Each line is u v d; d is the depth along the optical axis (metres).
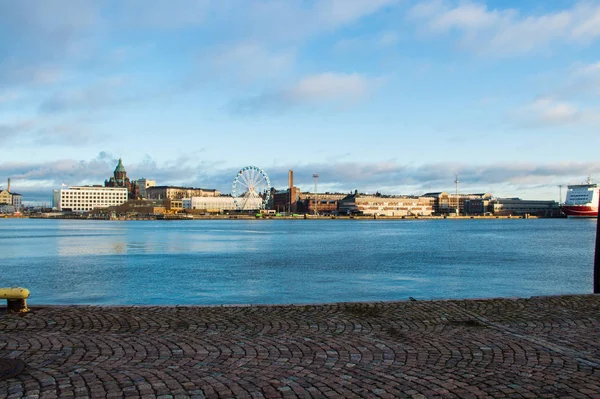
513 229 160.62
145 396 9.59
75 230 152.38
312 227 180.75
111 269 48.91
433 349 12.84
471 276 43.09
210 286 37.25
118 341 13.48
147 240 100.38
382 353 12.48
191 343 13.34
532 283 39.19
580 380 10.59
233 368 11.30
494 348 12.95
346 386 10.20
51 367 11.28
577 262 55.41
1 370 11.04
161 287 36.81
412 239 103.19
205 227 181.25
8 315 16.48
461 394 9.81
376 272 45.88
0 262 56.28
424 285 37.66
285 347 12.99
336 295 33.06
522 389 10.07
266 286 37.09
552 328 15.06
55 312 16.97
